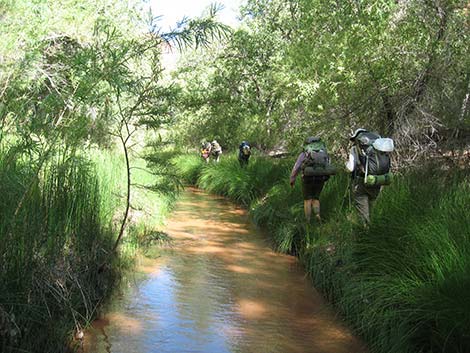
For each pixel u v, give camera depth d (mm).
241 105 21031
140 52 5297
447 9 8781
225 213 12320
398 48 9109
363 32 9000
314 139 8156
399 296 4539
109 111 5914
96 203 6113
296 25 13812
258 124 20906
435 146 8773
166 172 6957
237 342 4793
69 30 7656
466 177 6941
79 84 5113
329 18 9945
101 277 5852
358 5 9133
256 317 5453
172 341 4746
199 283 6551
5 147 4840
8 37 5641
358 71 9422
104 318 5215
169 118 6109
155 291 6141
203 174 18656
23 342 4031
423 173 7715
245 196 13602
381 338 4520
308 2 10242
